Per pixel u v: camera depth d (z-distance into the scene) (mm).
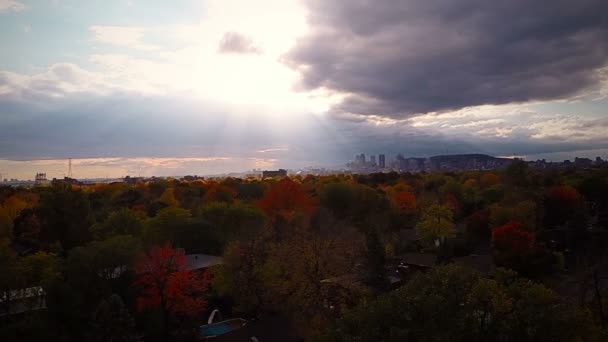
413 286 19906
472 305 19109
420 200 95188
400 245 68625
